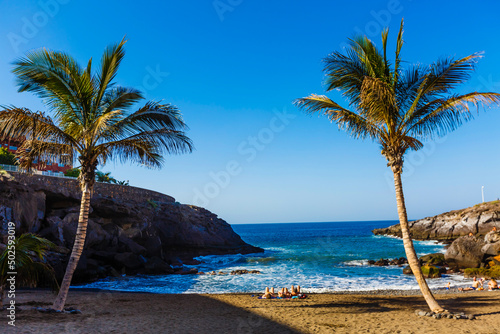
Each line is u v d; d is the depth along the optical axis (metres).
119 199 43.41
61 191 33.25
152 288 25.12
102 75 12.65
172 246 50.34
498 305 14.94
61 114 12.80
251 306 16.00
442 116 13.08
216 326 11.48
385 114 12.70
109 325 10.88
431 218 87.62
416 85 13.02
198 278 30.30
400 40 12.88
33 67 11.12
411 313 13.34
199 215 59.50
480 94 11.56
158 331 10.48
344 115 13.84
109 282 27.81
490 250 31.66
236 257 50.31
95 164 12.59
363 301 17.34
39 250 11.92
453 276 28.77
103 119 11.51
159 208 50.75
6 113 10.79
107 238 34.84
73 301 16.67
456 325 10.87
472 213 75.25
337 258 47.62
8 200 25.48
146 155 14.14
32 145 12.15
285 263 42.88
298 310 14.73
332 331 10.75
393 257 48.50
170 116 12.40
